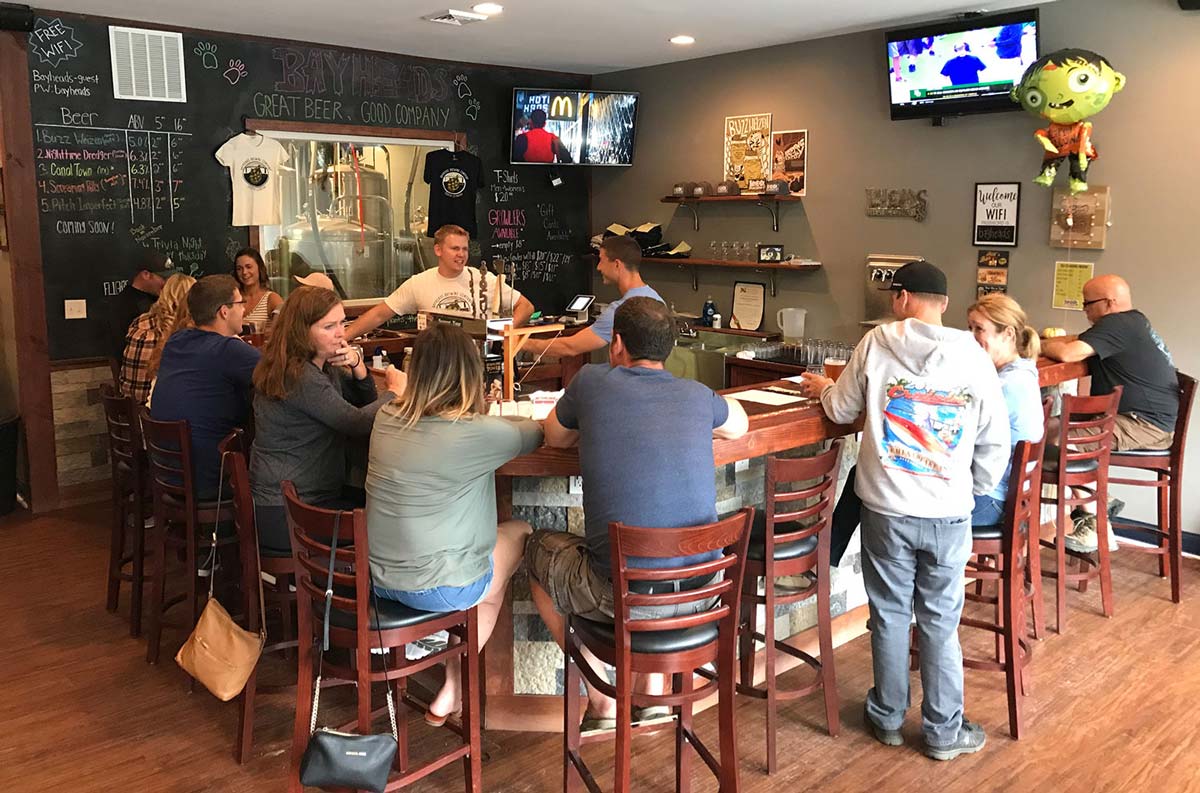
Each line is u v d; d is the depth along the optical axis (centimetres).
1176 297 456
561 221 742
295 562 251
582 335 413
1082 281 488
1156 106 452
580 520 298
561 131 688
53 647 368
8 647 368
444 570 247
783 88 609
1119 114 465
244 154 579
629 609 231
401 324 664
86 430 542
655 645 237
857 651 363
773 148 621
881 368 284
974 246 530
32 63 502
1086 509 456
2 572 443
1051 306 502
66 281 527
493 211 705
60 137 516
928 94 520
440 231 458
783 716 317
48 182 515
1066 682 338
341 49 613
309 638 253
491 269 707
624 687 233
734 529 231
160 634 364
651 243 686
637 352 246
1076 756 291
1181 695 328
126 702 327
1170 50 445
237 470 290
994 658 355
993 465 285
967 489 279
